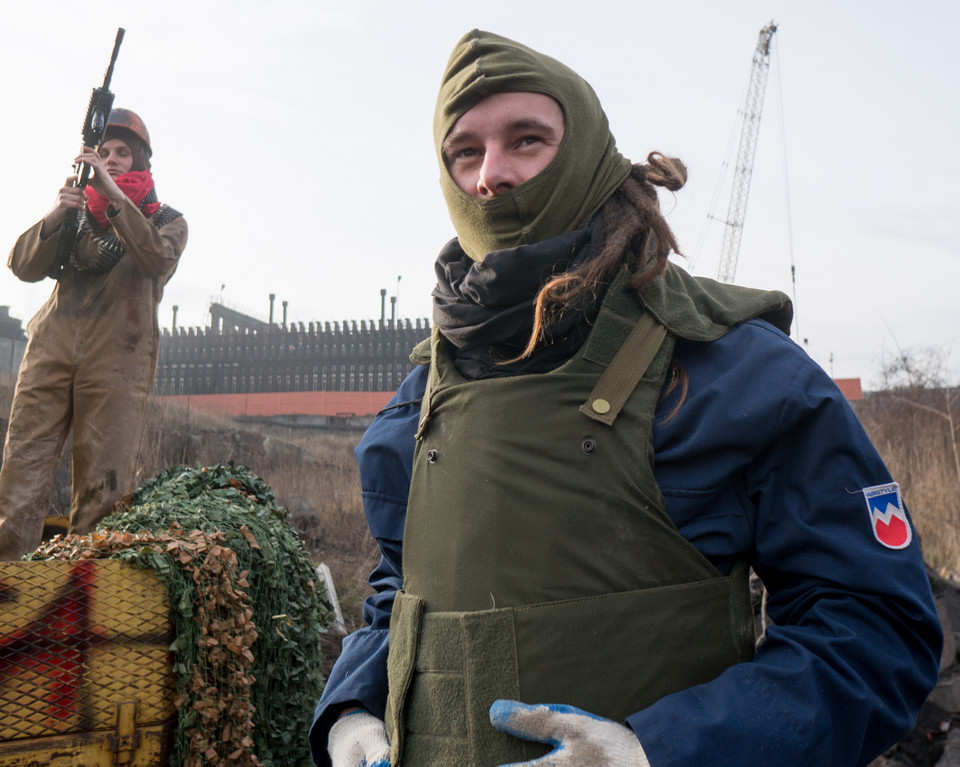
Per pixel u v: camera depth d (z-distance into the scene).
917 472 6.66
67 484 5.37
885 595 0.87
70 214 3.40
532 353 1.03
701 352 1.00
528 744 0.87
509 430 0.97
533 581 0.91
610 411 0.94
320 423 25.81
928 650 0.88
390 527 1.16
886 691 0.85
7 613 1.84
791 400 0.93
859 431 0.94
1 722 1.81
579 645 0.88
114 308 3.47
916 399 7.39
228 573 2.08
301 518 6.45
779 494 0.94
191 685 1.94
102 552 2.00
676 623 0.89
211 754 1.94
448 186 1.15
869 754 0.87
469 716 0.90
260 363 38.28
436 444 1.03
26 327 3.62
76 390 3.42
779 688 0.84
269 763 2.23
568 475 0.93
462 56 1.14
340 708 1.12
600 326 1.00
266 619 2.32
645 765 0.81
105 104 3.40
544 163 1.09
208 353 38.69
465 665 0.92
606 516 0.91
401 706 0.98
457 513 0.97
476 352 1.07
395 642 1.02
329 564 5.50
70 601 1.89
